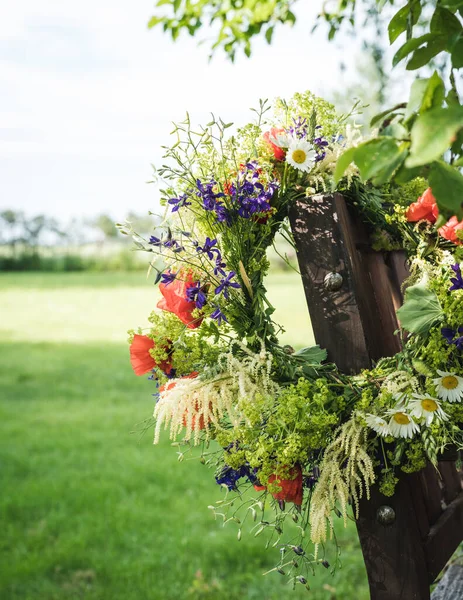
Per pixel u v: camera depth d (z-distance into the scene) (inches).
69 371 370.3
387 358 47.1
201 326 48.6
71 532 167.3
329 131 51.9
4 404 301.6
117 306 674.2
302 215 49.0
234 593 134.6
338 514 43.8
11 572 147.4
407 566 46.9
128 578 143.7
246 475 47.9
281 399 43.7
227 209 47.4
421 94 29.7
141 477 202.1
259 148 49.9
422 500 51.8
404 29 43.1
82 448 234.8
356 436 43.1
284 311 517.3
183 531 163.3
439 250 49.0
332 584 130.3
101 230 1245.1
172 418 44.5
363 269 50.1
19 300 735.7
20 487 199.3
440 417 42.5
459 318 43.4
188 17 112.3
